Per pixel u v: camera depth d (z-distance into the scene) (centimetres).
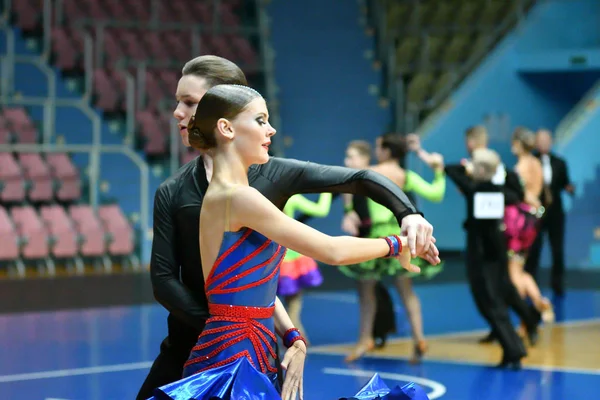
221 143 578
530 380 1473
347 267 1627
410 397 590
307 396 1345
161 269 631
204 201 580
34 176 2748
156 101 3141
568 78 3459
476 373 1532
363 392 618
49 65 3125
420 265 1594
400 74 3400
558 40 3378
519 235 1842
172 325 652
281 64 3531
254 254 571
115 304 2275
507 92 3338
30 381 1455
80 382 1451
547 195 2231
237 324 571
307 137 3359
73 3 3312
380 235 1590
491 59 3338
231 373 554
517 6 3434
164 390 541
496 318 1578
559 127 3266
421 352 1617
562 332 1953
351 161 1620
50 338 1842
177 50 3331
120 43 3266
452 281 2817
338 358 1658
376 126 3456
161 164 3011
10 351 1706
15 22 3177
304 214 1670
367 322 1634
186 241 630
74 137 2950
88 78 3042
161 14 3459
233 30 3516
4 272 2617
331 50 3594
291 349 629
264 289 579
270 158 641
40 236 2598
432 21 3575
